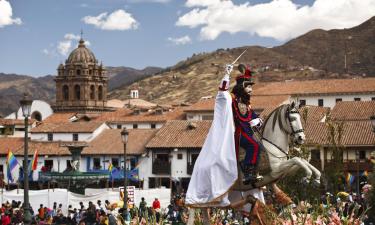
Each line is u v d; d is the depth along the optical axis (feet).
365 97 341.21
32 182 272.31
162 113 353.51
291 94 346.13
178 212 76.74
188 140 266.98
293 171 40.65
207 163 39.50
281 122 41.88
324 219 42.98
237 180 40.11
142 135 283.79
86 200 138.62
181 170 265.54
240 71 42.27
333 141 100.63
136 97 591.78
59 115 403.34
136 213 54.08
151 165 269.64
